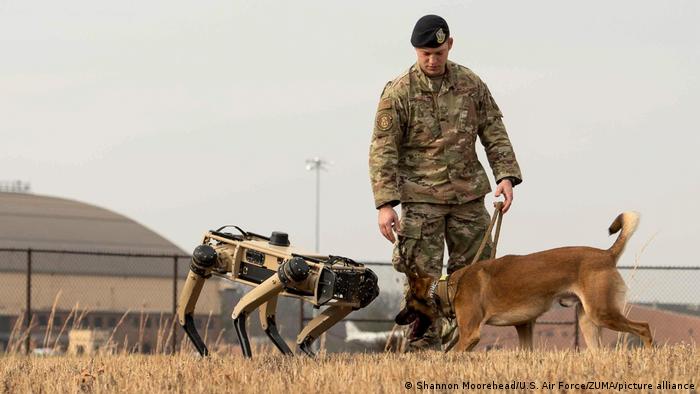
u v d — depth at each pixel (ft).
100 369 31.37
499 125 37.47
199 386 25.91
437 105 36.52
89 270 252.83
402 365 28.78
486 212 37.52
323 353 34.50
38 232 303.07
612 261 33.71
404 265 36.70
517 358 31.07
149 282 252.62
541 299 34.24
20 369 33.91
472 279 34.86
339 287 31.78
